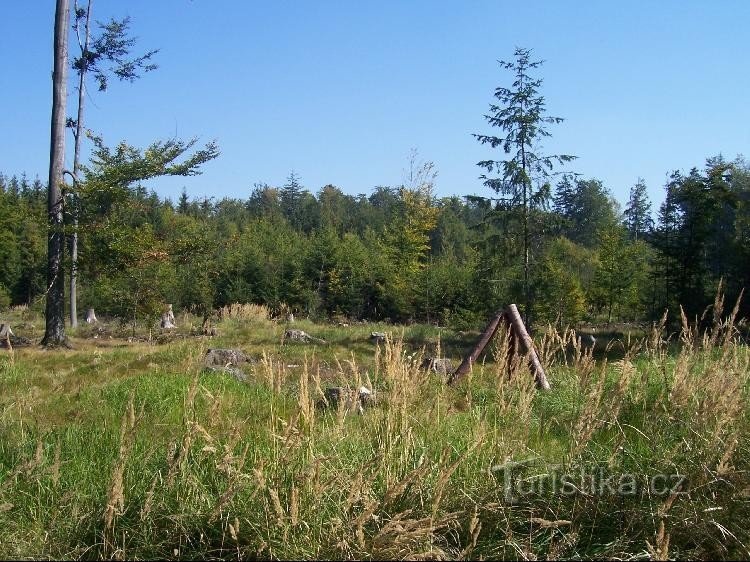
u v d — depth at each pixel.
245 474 3.72
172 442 3.87
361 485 3.52
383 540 3.19
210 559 3.44
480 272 19.59
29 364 10.09
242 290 32.78
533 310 19.33
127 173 15.70
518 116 17.95
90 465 4.40
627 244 34.38
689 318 18.19
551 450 4.36
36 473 4.13
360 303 33.34
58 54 15.68
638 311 29.12
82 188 15.39
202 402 6.26
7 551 3.44
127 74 20.11
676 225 18.92
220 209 81.69
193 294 30.11
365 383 7.18
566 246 38.16
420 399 4.62
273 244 38.41
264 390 6.11
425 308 30.41
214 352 10.62
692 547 3.54
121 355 11.25
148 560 3.44
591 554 3.46
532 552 3.42
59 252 15.49
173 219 37.12
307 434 3.95
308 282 33.38
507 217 18.55
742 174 40.19
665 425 4.29
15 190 62.25
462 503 3.68
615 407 4.32
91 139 16.56
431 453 4.13
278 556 3.30
